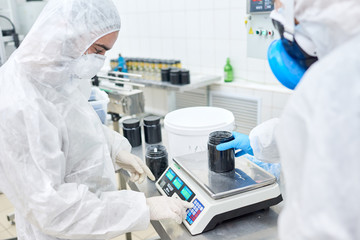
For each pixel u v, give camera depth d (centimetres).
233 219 110
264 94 305
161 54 411
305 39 75
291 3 70
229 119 149
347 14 61
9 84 100
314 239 55
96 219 97
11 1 344
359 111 55
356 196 54
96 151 120
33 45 102
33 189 94
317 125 57
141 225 102
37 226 98
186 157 133
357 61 58
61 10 102
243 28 317
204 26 351
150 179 144
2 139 95
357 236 55
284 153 67
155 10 396
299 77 87
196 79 333
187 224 105
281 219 65
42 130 96
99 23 105
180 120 159
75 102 115
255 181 110
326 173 55
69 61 106
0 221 272
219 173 117
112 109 245
